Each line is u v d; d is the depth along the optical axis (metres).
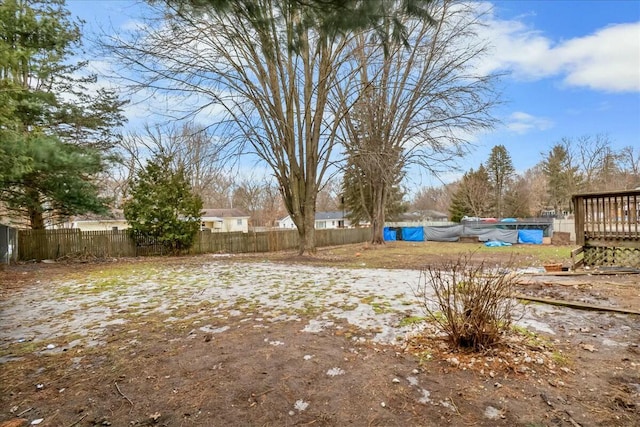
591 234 7.81
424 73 14.48
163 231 14.40
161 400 2.21
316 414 2.02
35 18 9.76
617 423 1.88
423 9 3.04
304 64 11.02
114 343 3.26
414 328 3.37
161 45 8.99
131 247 14.27
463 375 2.42
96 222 25.77
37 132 8.84
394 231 25.75
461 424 1.90
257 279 6.81
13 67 7.22
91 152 10.97
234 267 9.21
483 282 3.01
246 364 2.68
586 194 7.76
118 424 1.98
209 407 2.12
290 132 11.40
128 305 4.82
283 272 7.88
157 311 4.42
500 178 43.28
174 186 14.57
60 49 10.79
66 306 4.87
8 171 8.17
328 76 11.06
